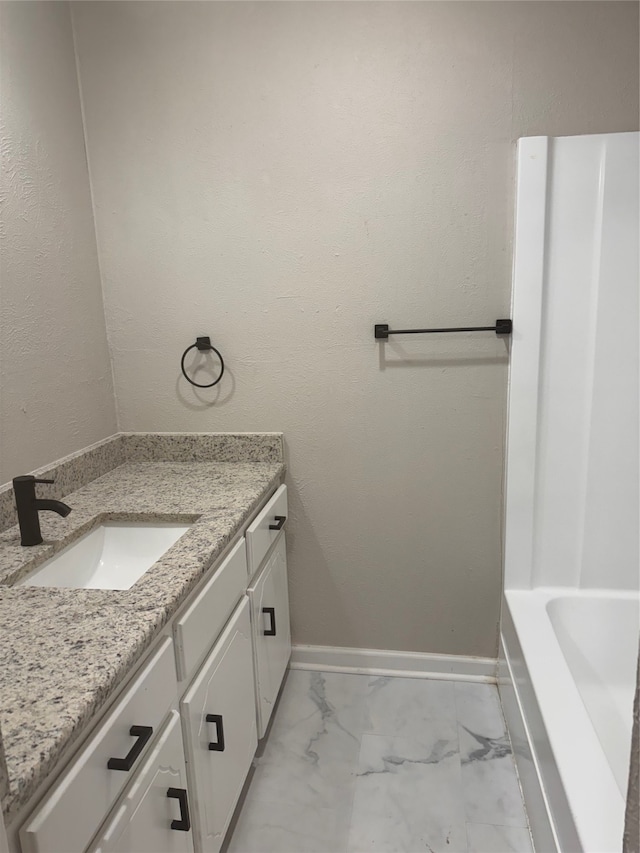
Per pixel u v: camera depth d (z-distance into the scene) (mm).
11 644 955
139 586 1146
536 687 1489
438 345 1938
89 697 822
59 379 1757
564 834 1191
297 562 2174
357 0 1768
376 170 1854
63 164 1794
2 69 1513
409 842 1542
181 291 2004
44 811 738
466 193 1831
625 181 1747
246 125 1877
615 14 1678
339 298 1949
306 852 1523
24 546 1364
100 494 1747
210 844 1327
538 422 1917
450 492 2039
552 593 1979
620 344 1839
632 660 1923
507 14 1721
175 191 1940
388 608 2170
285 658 2092
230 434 2078
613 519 1934
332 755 1834
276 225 1926
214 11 1822
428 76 1781
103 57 1880
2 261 1503
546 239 1809
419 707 2035
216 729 1351
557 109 1748
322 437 2059
